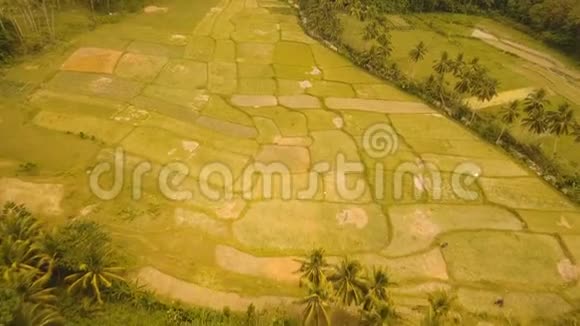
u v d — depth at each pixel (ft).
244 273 120.67
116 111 178.70
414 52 211.82
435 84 207.92
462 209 146.92
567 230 142.10
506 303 118.42
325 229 135.44
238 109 188.55
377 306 95.91
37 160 150.00
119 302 105.70
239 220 135.54
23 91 184.14
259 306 112.16
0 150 152.97
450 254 130.93
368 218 140.46
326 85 212.23
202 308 108.68
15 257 96.84
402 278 122.83
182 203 139.03
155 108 183.42
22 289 91.25
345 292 98.58
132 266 117.70
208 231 131.03
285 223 136.05
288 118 185.16
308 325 98.43
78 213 131.44
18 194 135.54
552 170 165.48
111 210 133.80
